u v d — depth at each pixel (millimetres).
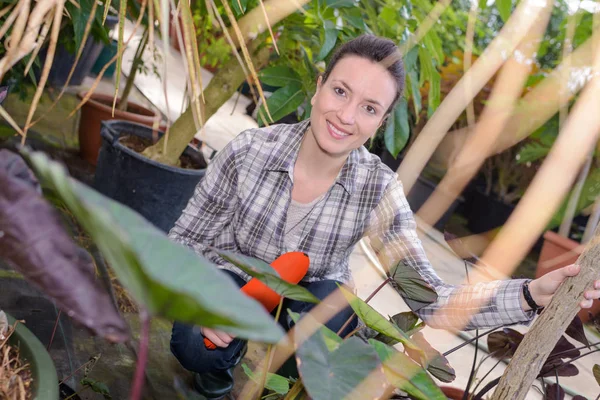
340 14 1824
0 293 1542
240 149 1360
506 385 808
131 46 4656
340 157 1310
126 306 1774
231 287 371
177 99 4445
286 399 729
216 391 1502
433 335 2131
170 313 358
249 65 718
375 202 1370
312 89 1863
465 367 2004
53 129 3020
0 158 448
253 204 1373
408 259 1307
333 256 1443
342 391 537
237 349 1455
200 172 2268
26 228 362
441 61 1746
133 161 2176
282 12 1528
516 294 1085
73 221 2021
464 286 1172
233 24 701
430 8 1718
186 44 662
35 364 865
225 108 4715
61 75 3570
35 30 583
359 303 719
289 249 1410
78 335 1530
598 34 1082
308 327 602
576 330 1089
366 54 1201
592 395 2131
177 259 360
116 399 1365
